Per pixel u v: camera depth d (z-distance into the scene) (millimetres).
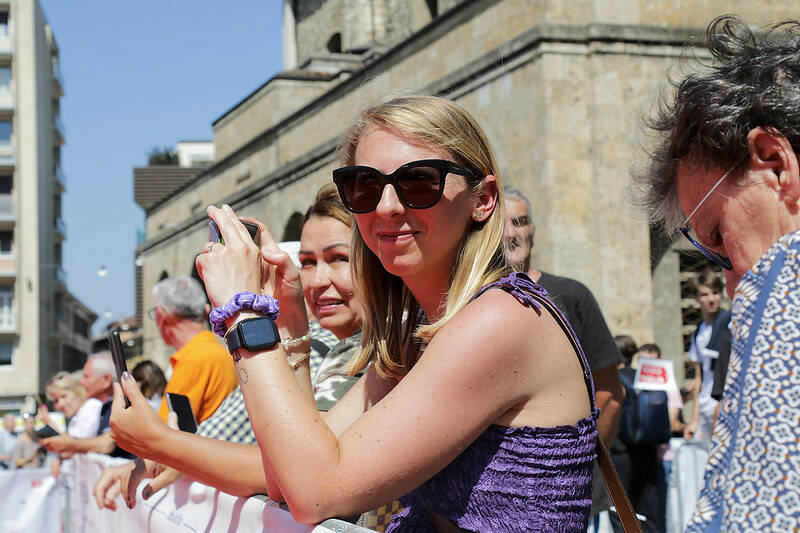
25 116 58156
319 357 3465
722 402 1392
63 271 68125
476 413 1809
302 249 3559
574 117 11164
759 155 1525
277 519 2242
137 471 3479
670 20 11531
